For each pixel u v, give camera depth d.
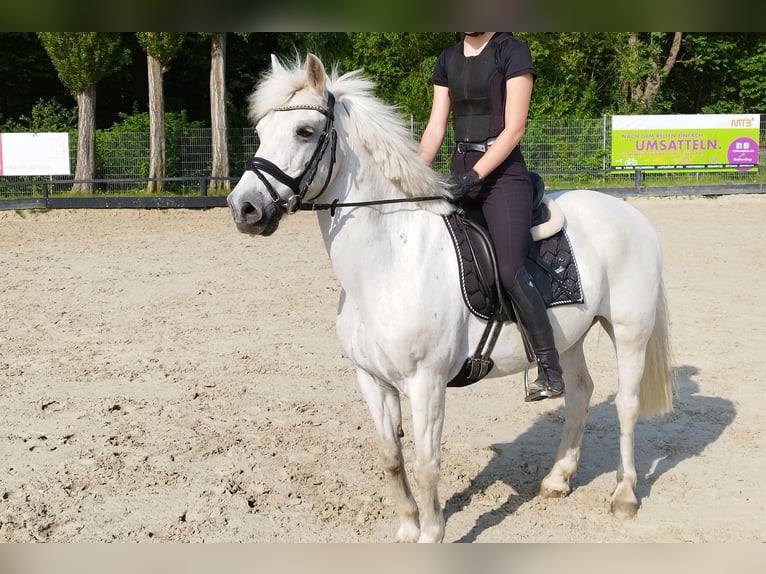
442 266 3.91
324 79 3.62
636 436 5.93
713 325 9.10
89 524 4.45
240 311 9.79
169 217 18.45
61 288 11.02
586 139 23.58
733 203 20.47
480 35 4.08
